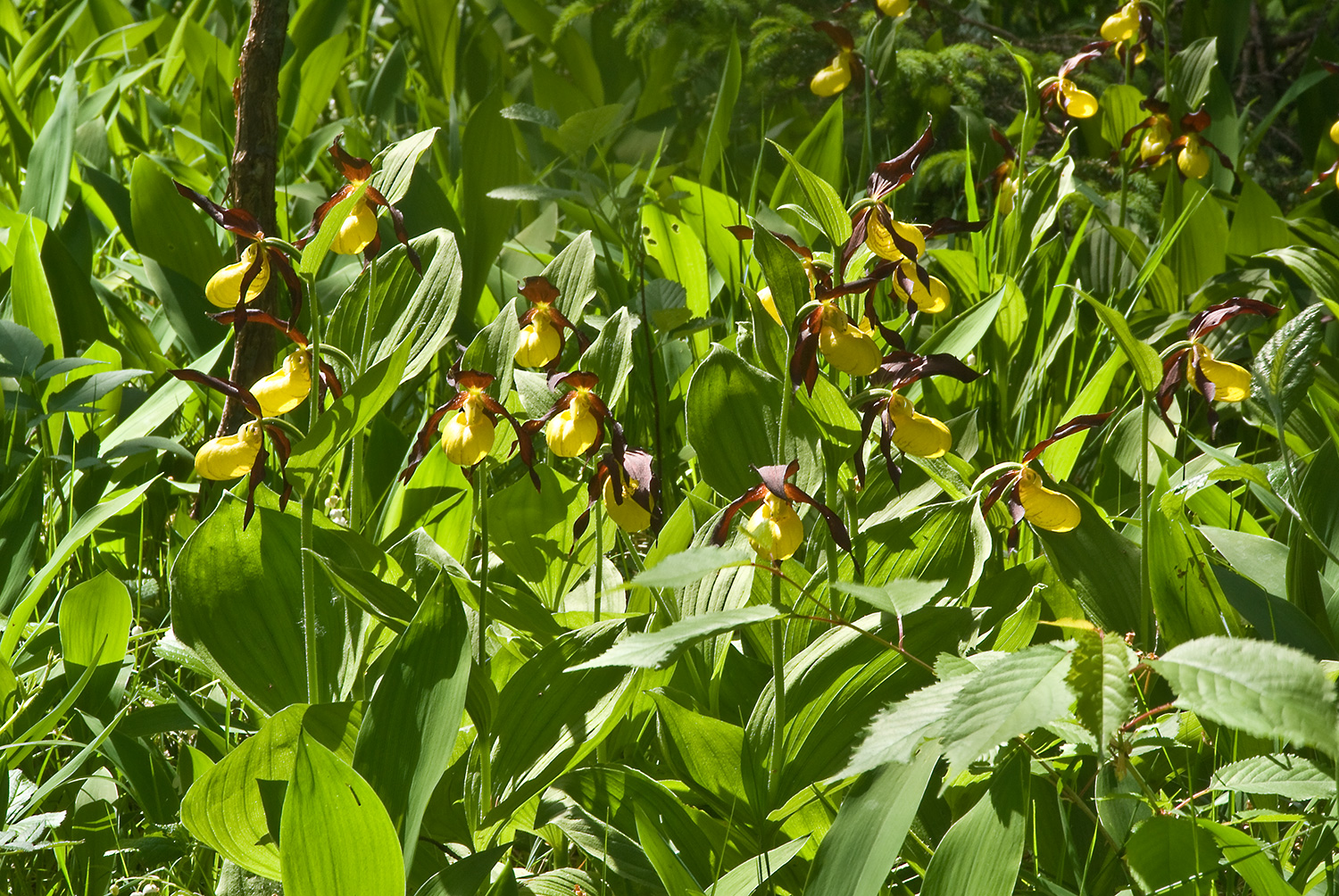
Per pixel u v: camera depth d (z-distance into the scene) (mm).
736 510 2273
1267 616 2352
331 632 2371
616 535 2518
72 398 2504
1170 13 4195
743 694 2373
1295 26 4293
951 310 2809
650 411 2654
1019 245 2891
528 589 2461
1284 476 2439
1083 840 2287
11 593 2447
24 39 4676
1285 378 2328
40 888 2311
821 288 2287
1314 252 2697
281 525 2383
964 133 3693
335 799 2176
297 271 2344
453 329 2764
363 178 2393
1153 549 2387
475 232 2863
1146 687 2367
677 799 2287
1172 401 2387
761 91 3789
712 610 2371
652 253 2906
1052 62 3676
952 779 2096
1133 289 2805
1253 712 2070
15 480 2506
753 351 2463
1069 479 2674
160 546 2602
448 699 2227
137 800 2340
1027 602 2324
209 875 2322
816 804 2281
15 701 2377
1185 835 2197
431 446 2541
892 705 2168
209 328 2754
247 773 2260
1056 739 2312
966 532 2348
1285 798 2285
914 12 3891
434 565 2363
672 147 4066
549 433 2307
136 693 2420
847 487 2379
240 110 2605
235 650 2355
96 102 3783
